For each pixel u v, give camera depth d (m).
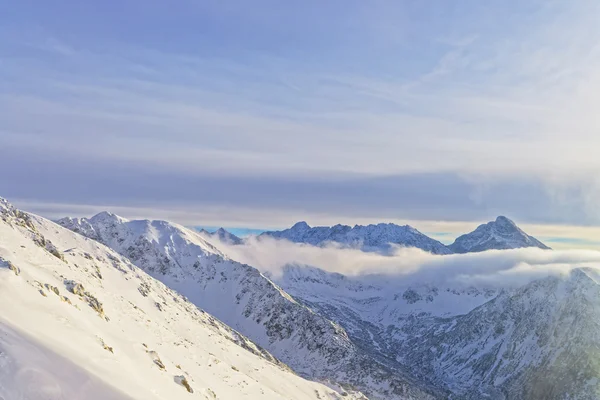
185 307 161.75
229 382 85.50
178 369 65.12
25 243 75.38
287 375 139.38
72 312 48.50
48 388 29.22
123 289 121.38
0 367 28.50
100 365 37.25
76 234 152.38
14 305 39.16
